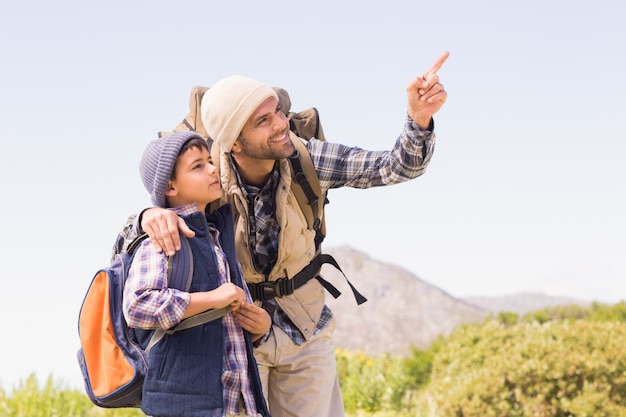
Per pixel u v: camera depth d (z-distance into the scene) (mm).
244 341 2904
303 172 3447
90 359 2873
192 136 2973
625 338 8492
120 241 3287
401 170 3436
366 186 3598
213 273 2848
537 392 8375
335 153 3555
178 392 2721
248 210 3412
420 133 3363
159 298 2670
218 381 2732
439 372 10438
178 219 2869
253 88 3293
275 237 3447
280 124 3305
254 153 3312
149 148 2992
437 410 8852
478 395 8555
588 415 8055
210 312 2768
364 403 10203
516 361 8586
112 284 2865
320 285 3643
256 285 3484
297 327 3535
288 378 3605
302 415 3596
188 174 2941
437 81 3297
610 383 8266
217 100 3303
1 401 7770
